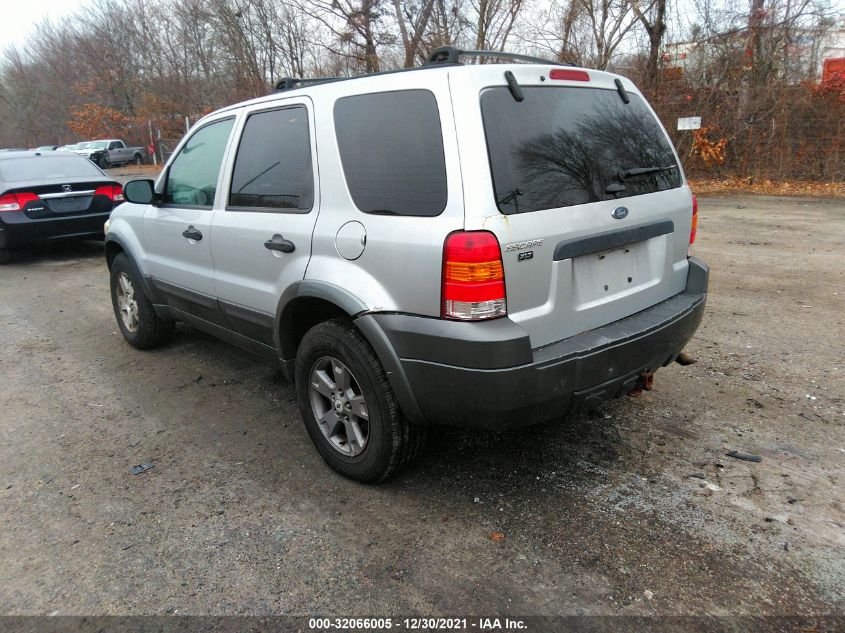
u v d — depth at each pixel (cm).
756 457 325
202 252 389
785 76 1524
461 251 239
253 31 2281
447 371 251
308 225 304
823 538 261
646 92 1638
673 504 288
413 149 260
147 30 3612
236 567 255
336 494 305
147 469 334
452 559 256
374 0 1647
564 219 262
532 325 256
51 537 278
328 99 301
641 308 311
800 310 560
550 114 272
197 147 407
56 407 415
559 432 359
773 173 1508
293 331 334
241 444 359
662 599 232
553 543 264
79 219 884
